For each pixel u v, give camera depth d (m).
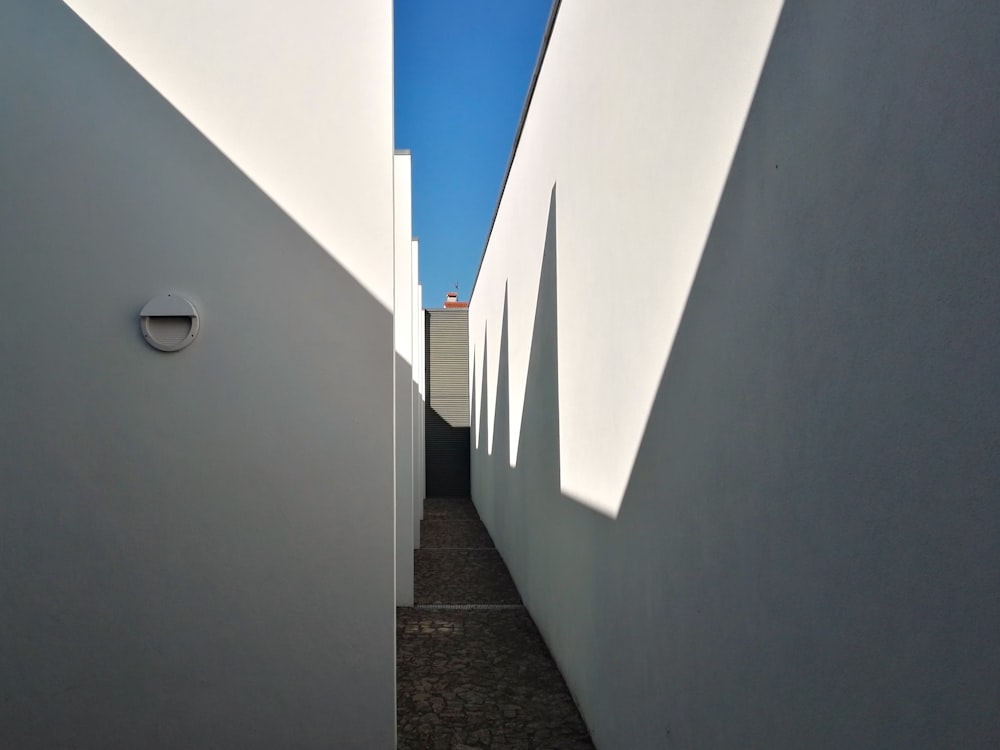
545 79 5.09
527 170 6.04
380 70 2.99
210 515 2.82
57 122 2.84
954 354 1.03
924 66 1.10
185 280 2.86
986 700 0.97
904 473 1.15
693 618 2.11
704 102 2.04
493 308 9.23
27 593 2.73
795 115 1.51
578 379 3.92
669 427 2.35
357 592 2.86
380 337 2.93
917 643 1.11
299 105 2.96
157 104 2.89
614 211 3.10
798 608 1.48
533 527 5.76
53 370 2.78
